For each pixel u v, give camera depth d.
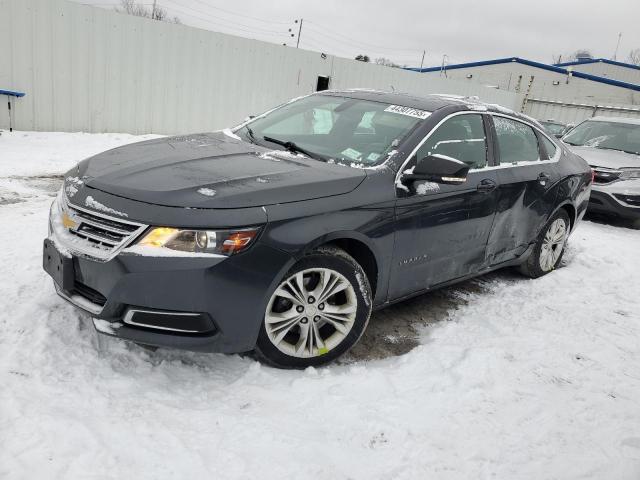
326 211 3.00
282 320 2.98
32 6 8.73
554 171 4.96
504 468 2.50
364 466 2.40
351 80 13.20
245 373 2.97
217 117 11.33
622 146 9.04
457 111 4.03
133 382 2.75
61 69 9.27
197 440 2.40
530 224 4.73
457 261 4.02
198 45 10.64
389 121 3.87
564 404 3.06
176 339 2.68
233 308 2.73
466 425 2.77
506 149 4.48
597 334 4.04
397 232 3.40
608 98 29.75
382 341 3.65
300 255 2.88
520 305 4.47
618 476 2.52
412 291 3.74
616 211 8.02
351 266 3.16
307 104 4.45
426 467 2.45
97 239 2.73
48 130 9.41
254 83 11.62
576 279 5.25
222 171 3.08
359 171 3.35
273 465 2.31
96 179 2.97
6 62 8.72
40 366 2.78
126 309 2.65
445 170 3.31
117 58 9.79
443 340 3.67
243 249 2.70
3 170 6.95
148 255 2.59
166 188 2.78
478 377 3.21
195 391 2.77
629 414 3.03
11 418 2.36
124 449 2.28
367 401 2.86
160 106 10.54
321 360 3.17
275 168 3.24
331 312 3.16
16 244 4.37
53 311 3.31
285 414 2.67
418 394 2.98
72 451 2.22
